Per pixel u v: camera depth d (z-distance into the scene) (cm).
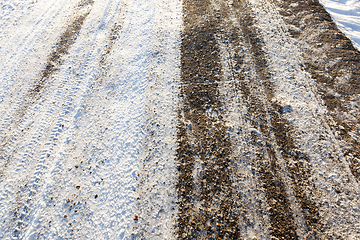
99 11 629
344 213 298
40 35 588
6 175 378
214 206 320
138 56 516
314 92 411
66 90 482
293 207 310
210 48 498
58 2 670
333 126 371
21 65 531
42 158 393
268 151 361
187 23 554
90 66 516
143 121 416
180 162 362
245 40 499
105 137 409
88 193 352
